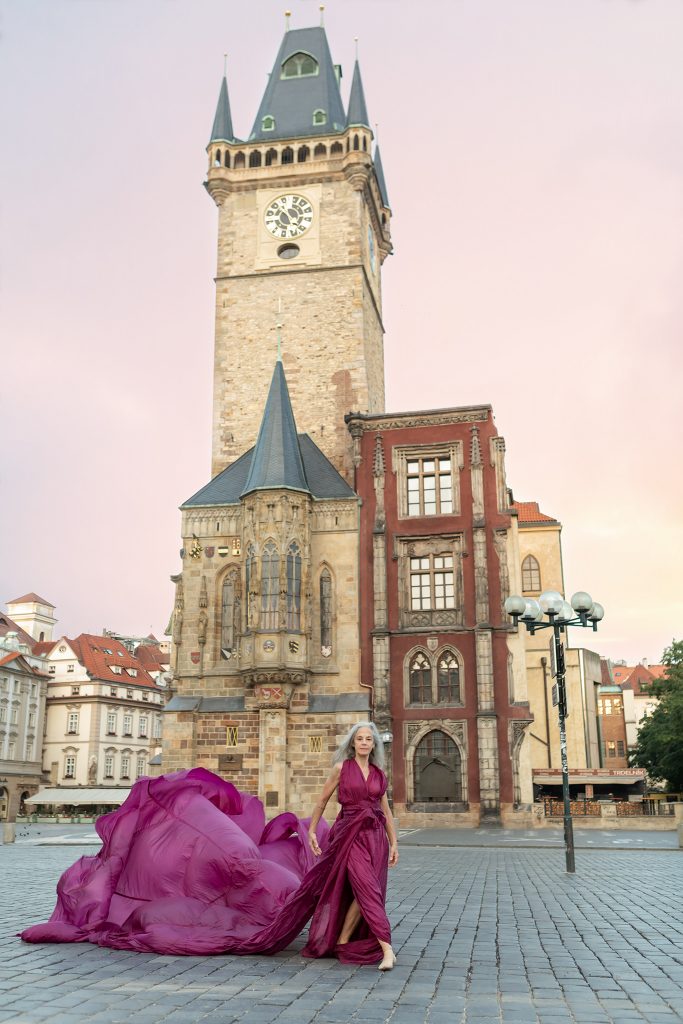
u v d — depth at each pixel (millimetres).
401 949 10578
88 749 105312
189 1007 7566
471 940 11289
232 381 58375
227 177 61250
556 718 63938
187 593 49938
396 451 51188
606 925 12656
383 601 48625
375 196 65562
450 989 8414
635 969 9477
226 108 63500
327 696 47312
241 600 49344
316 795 45531
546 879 19938
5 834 38500
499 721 46438
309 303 58906
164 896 10812
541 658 64875
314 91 64562
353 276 58812
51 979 8555
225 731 47219
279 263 59844
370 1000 7902
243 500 48781
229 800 12305
